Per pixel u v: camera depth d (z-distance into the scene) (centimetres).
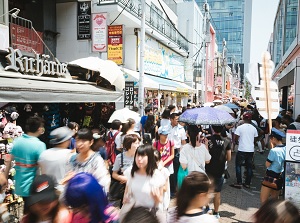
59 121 934
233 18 9350
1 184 402
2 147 539
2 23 756
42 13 1248
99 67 905
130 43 1586
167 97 2136
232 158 1059
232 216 542
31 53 973
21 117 819
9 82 562
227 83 5506
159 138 564
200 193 236
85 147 377
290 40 1661
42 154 390
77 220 218
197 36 3369
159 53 2023
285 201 203
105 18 1088
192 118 593
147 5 1773
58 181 367
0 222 364
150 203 336
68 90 700
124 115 737
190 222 232
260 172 877
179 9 3142
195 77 3077
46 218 220
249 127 709
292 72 1599
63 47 1355
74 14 1327
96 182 230
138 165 340
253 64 563
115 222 236
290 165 462
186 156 485
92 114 1067
